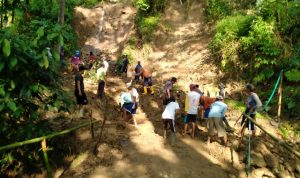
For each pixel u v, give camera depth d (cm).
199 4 2075
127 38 2053
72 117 1120
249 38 1373
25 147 921
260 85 1349
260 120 1147
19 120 763
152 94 1439
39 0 2123
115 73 1783
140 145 977
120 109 1252
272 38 1317
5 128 723
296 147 1034
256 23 1372
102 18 2359
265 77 1324
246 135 1051
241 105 1241
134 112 1116
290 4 1366
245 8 1784
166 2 2156
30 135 750
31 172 918
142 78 1552
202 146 1002
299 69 1241
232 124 1128
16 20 1143
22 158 924
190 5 2105
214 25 1839
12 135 769
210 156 959
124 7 2394
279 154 983
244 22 1469
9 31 598
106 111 1261
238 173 898
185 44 1875
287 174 921
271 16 1387
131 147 962
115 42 2188
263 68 1349
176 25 2052
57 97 793
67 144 971
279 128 1109
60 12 1811
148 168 862
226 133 1029
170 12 2123
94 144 960
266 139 1039
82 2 2445
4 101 622
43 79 739
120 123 1120
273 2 1384
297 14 1371
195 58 1720
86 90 1452
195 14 2058
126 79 1695
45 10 2128
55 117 1102
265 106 1204
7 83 644
